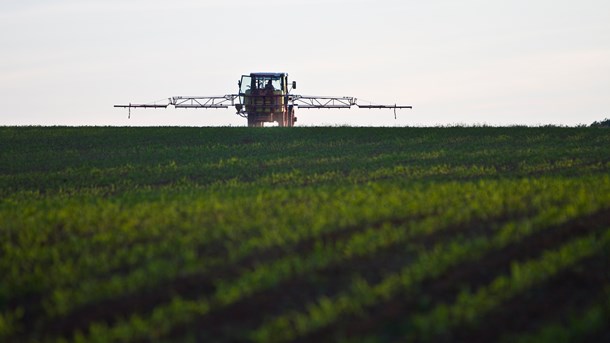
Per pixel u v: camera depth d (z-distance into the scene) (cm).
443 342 3781
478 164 11369
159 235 5912
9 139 15188
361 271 4800
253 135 15488
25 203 8094
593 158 11662
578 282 4497
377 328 3969
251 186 9538
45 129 16788
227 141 14750
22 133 16050
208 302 4459
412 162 11694
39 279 4975
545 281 4506
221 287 4591
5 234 6206
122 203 7531
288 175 10619
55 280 4928
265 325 4075
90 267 5162
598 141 13762
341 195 7369
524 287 4366
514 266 4541
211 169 11538
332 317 4075
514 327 3925
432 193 7075
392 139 14588
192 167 11775
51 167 12056
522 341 3619
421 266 4706
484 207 6306
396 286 4500
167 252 5419
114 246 5700
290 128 16512
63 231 6209
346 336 3884
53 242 5938
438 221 5850
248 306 4356
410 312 4156
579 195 6731
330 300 4381
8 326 4331
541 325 3934
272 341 3859
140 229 6131
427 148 13350
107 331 4122
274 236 5516
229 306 4369
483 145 13550
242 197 7488
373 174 10494
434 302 4288
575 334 3716
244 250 5247
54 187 10312
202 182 10406
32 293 4844
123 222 6384
